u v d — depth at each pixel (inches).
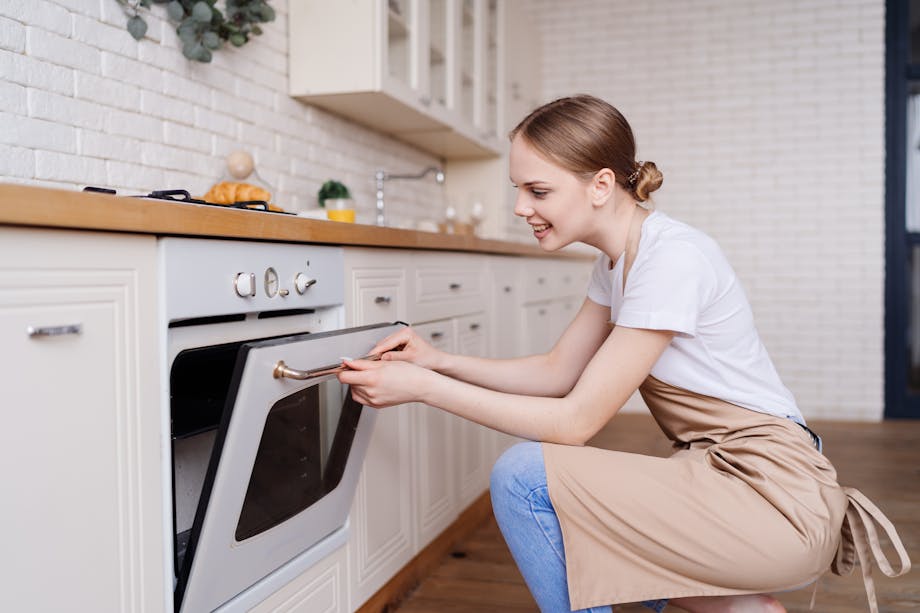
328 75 102.3
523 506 47.8
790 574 44.1
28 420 35.7
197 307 46.9
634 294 48.5
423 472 86.7
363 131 126.5
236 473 46.7
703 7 191.8
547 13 202.2
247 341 54.2
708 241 50.8
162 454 44.9
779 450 47.3
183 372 51.8
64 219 36.3
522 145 51.1
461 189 169.2
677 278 47.6
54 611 37.4
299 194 106.2
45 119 65.2
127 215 40.2
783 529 43.9
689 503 44.9
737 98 190.5
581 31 200.2
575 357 61.8
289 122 104.0
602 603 45.9
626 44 197.5
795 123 187.2
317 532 62.2
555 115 50.7
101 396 40.0
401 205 143.8
